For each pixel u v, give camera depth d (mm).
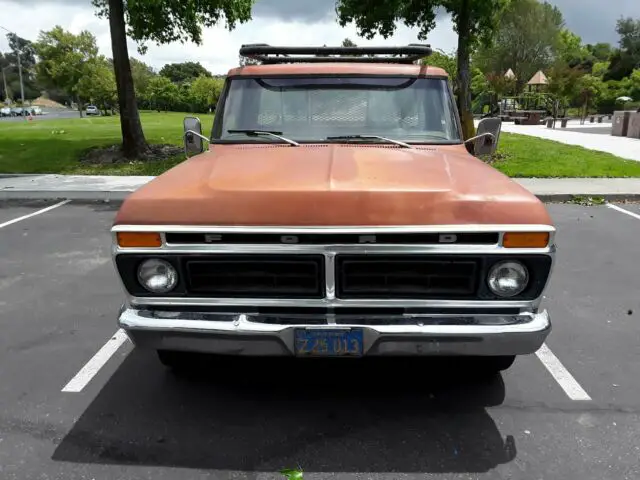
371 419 3248
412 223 2730
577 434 3107
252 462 2871
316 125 3971
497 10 13102
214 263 2846
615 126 22953
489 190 2900
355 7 12898
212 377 3740
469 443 3025
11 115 74875
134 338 2936
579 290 5457
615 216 8844
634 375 3789
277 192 2807
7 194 10336
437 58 29422
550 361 3990
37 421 3252
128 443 3037
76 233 7812
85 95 57281
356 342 2801
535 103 44562
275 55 5078
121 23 13945
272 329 2795
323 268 2811
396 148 3721
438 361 3910
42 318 4816
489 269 2795
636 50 74438
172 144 16422
